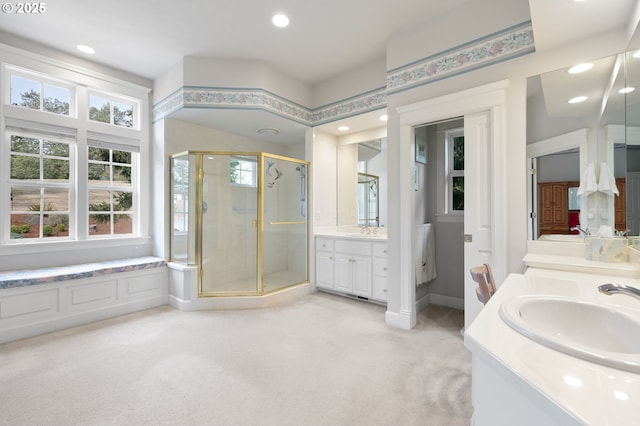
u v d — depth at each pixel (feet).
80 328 9.09
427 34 8.62
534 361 2.01
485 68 7.59
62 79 10.30
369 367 6.78
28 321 8.46
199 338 8.35
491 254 7.55
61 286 9.06
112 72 11.41
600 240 5.68
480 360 2.49
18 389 5.93
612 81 5.84
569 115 6.39
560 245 6.58
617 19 5.61
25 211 9.81
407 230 9.00
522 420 1.96
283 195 12.73
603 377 1.80
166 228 11.92
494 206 7.38
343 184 14.21
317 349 7.66
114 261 11.24
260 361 7.06
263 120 12.11
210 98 10.79
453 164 11.75
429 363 6.97
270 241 12.20
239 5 8.10
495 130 7.34
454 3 7.91
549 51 6.76
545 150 6.75
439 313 10.53
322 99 12.74
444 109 8.17
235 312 10.53
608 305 3.18
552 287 4.04
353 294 11.87
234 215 11.89
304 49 10.28
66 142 10.48
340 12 8.36
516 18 7.17
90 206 11.29
